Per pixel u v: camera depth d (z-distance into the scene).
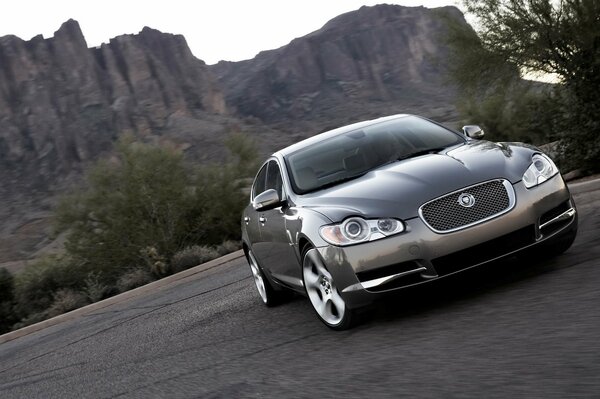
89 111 197.88
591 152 11.14
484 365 3.55
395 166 5.63
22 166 183.75
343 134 6.69
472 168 5.11
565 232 5.17
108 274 23.53
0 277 20.61
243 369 5.11
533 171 5.14
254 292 9.31
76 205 24.41
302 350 5.14
